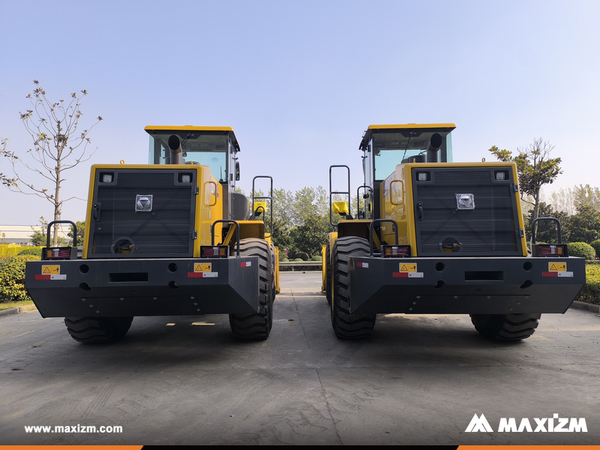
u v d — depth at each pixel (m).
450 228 3.88
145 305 3.68
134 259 3.49
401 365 3.92
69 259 3.64
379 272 3.49
